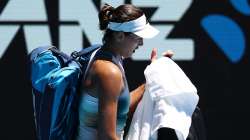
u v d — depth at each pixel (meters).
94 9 15.50
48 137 9.85
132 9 9.60
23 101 15.85
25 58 15.67
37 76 9.90
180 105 10.32
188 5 15.51
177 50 15.60
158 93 10.34
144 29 9.63
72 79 9.65
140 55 15.60
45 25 15.55
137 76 15.67
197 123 11.14
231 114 15.79
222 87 15.72
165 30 15.54
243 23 15.52
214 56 15.63
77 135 10.00
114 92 9.34
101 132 9.37
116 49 9.66
